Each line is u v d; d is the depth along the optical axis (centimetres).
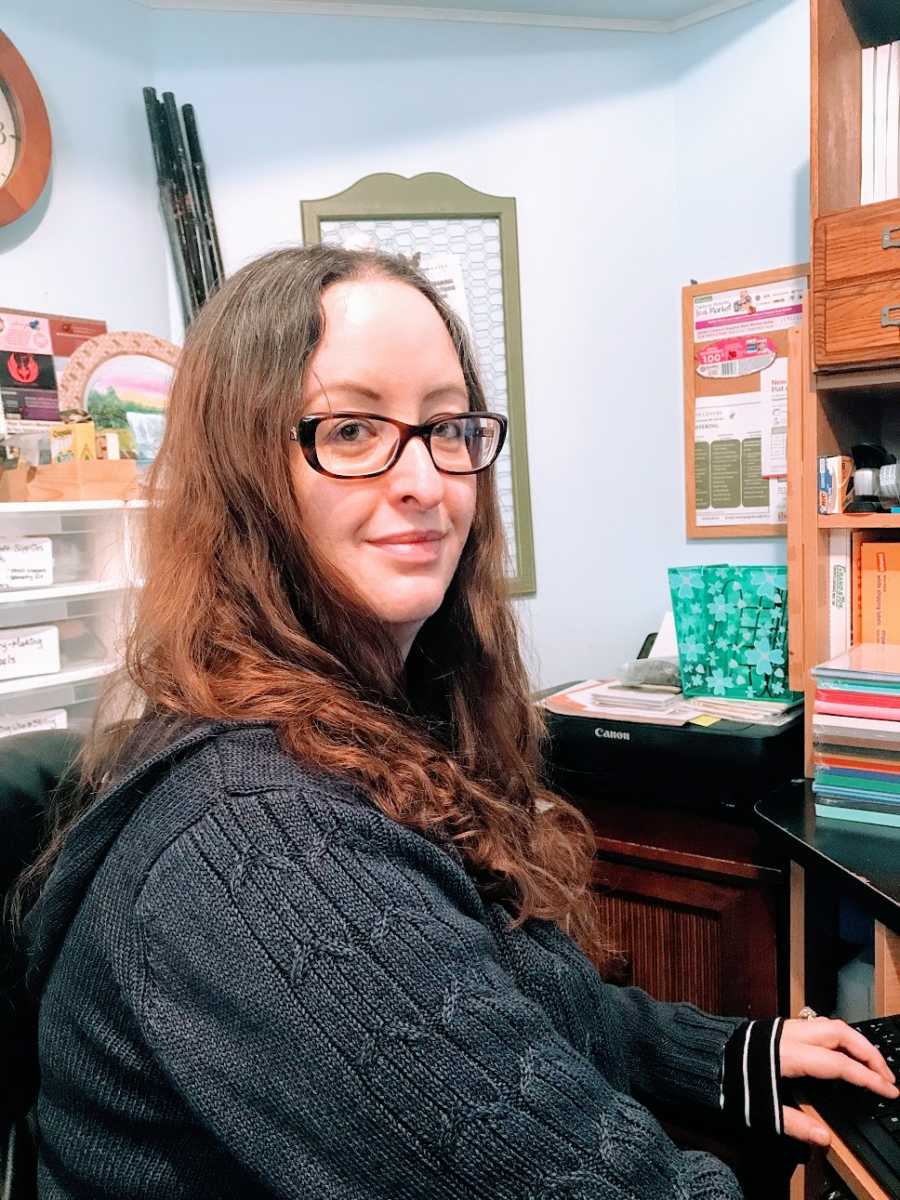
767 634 140
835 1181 92
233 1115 47
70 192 157
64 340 155
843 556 130
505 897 69
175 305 174
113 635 130
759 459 172
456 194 174
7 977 65
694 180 175
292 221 172
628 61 176
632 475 185
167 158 165
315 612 67
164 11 167
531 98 176
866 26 131
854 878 96
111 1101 56
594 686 159
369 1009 46
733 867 122
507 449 180
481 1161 45
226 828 51
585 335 181
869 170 128
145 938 50
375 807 58
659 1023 92
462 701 87
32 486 133
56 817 71
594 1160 48
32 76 148
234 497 65
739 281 170
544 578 184
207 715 59
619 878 132
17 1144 65
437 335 69
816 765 115
